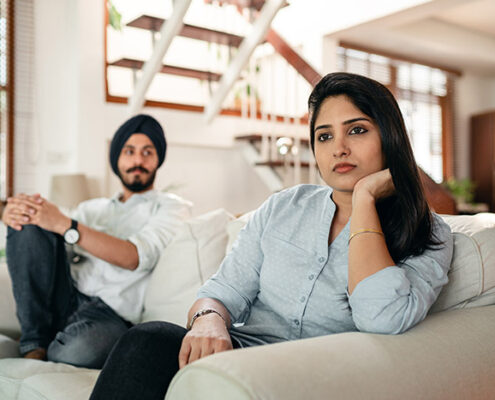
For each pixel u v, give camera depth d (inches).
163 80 207.6
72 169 158.1
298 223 43.6
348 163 39.7
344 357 28.4
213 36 148.0
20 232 66.4
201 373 26.2
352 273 35.6
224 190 178.5
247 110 184.2
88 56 151.9
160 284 65.8
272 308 42.8
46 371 54.2
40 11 157.4
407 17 173.9
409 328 34.7
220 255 64.6
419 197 39.0
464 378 31.4
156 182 163.5
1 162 152.6
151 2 199.5
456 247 43.9
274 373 25.5
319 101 41.3
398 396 27.5
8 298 73.3
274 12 141.5
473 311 40.6
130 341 34.4
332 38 202.1
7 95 152.8
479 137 277.1
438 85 268.1
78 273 74.5
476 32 240.7
